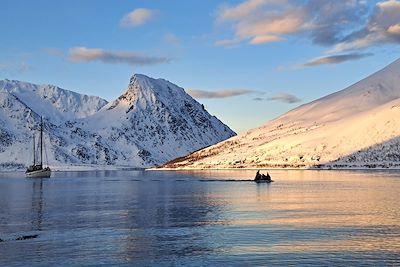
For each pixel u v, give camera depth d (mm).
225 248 33656
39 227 43938
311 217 46906
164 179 141500
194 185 105062
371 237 36312
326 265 28750
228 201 65250
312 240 35594
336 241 35062
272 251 32406
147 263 30141
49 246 35219
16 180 160875
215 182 115938
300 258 30422
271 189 86375
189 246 34562
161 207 59000
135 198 72812
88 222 46719
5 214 53812
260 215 49438
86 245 35438
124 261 30734
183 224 44500
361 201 60469
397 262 29219
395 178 114312
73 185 119062
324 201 61469
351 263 29094
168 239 37219
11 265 29953
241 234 38594
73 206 62094
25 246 35281
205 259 30781
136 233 40094
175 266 29312
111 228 42875
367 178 116062
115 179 156750
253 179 126188
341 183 98188
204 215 50531
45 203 66812
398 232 38219
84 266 29641
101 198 73938
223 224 44000
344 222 43344
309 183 101688
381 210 51062
